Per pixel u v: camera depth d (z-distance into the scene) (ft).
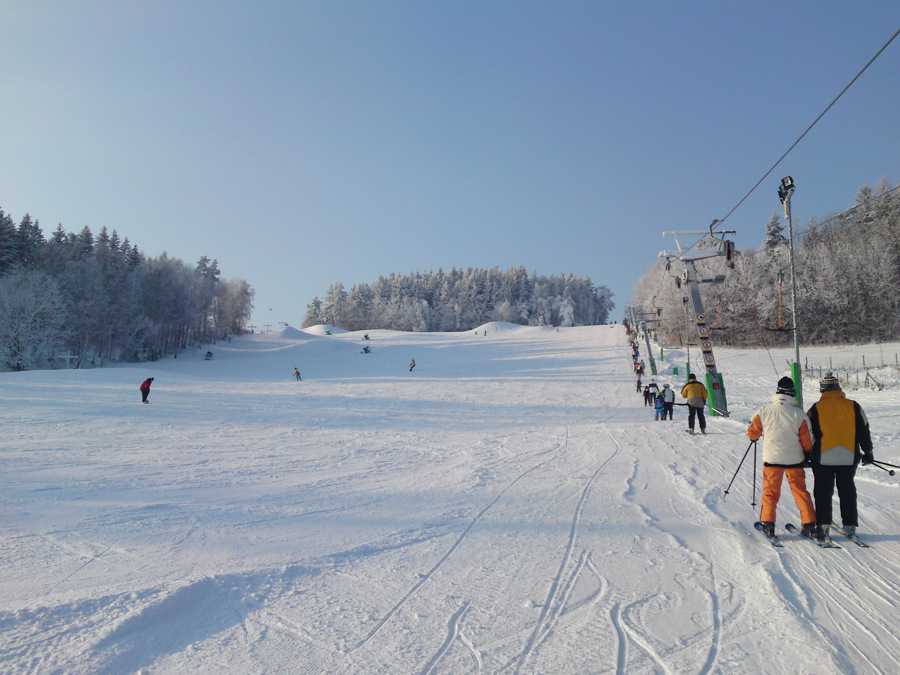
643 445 41.78
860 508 21.06
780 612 12.00
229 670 10.07
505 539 18.29
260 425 65.62
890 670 9.63
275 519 21.42
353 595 13.69
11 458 38.52
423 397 104.78
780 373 123.85
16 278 189.88
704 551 16.42
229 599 13.35
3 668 9.77
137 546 17.71
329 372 181.98
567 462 35.04
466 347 243.40
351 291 538.88
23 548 17.39
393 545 17.88
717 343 204.44
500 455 39.60
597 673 9.72
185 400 91.66
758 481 27.17
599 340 233.96
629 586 13.87
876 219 187.42
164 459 39.60
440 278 581.12
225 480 31.07
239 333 394.73
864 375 103.81
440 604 13.06
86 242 293.43
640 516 20.68
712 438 44.45
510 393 109.91
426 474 32.71
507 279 562.66
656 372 135.44
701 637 11.03
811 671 9.61
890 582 13.74
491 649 10.75
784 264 190.49
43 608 12.10
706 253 70.64
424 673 9.85
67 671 9.76
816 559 15.48
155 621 12.07
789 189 42.52
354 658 10.48
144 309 249.14
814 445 17.26
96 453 42.11
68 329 201.16
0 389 94.58
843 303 181.06
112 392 98.12
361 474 33.14
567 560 16.01
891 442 35.96
